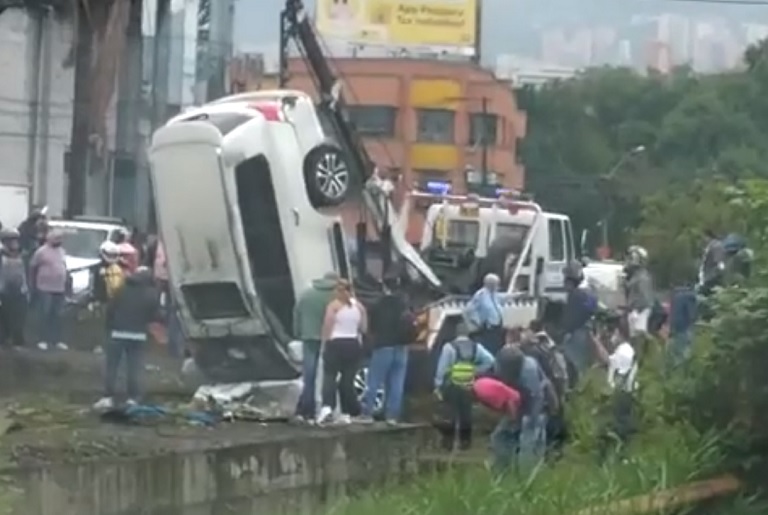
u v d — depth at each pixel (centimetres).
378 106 8562
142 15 5509
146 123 5478
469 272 3466
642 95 9719
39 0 5359
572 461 1530
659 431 1492
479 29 6794
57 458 1792
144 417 2225
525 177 9275
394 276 2903
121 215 5309
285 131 2509
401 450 2241
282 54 4381
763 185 1533
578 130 9612
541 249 3603
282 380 2559
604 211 8800
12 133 5453
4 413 2084
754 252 1483
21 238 3112
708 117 9194
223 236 2464
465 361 2242
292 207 2505
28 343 3006
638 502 1313
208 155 2431
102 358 2894
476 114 8738
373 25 6675
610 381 1686
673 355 1533
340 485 2097
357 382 2402
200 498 1909
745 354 1421
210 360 2578
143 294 2320
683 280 3794
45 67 5466
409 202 3472
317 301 2369
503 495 1346
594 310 2577
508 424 1842
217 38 6266
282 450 2053
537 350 1888
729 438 1437
